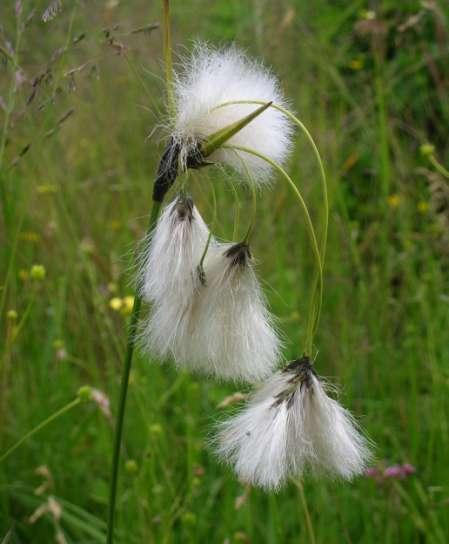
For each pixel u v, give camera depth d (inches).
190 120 6.1
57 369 13.5
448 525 10.5
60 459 12.3
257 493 11.3
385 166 15.4
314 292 5.9
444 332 13.4
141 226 16.2
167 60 6.3
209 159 6.3
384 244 15.0
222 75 6.3
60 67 8.8
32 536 11.5
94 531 10.7
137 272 6.5
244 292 6.2
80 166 17.6
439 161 16.6
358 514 11.3
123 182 16.6
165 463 11.4
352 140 17.7
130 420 12.4
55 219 14.5
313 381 6.0
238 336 6.2
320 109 16.8
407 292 14.3
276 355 6.4
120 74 16.8
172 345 6.3
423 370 13.4
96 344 14.2
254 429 6.0
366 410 12.6
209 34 18.6
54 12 8.7
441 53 16.5
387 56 19.5
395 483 10.6
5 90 10.7
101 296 13.1
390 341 13.6
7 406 12.7
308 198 16.1
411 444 12.0
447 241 14.5
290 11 17.1
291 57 17.4
